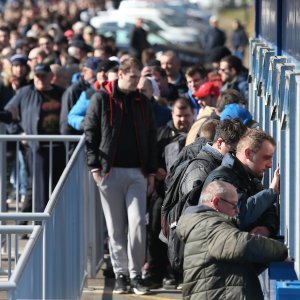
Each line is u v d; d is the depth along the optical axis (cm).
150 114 2272
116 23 8125
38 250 1425
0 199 2481
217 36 6462
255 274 1482
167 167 2231
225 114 2008
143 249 2267
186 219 1486
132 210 2255
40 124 2770
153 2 11181
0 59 4069
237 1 13350
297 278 1373
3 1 12162
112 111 2242
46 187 2773
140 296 2266
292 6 1571
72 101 2678
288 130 1351
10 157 3234
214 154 1691
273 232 1543
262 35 2470
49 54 4122
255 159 1569
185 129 2356
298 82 1267
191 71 2781
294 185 1337
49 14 8175
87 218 2345
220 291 1455
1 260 2338
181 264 1694
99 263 2489
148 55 3781
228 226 1452
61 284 1748
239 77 3042
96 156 2255
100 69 2561
